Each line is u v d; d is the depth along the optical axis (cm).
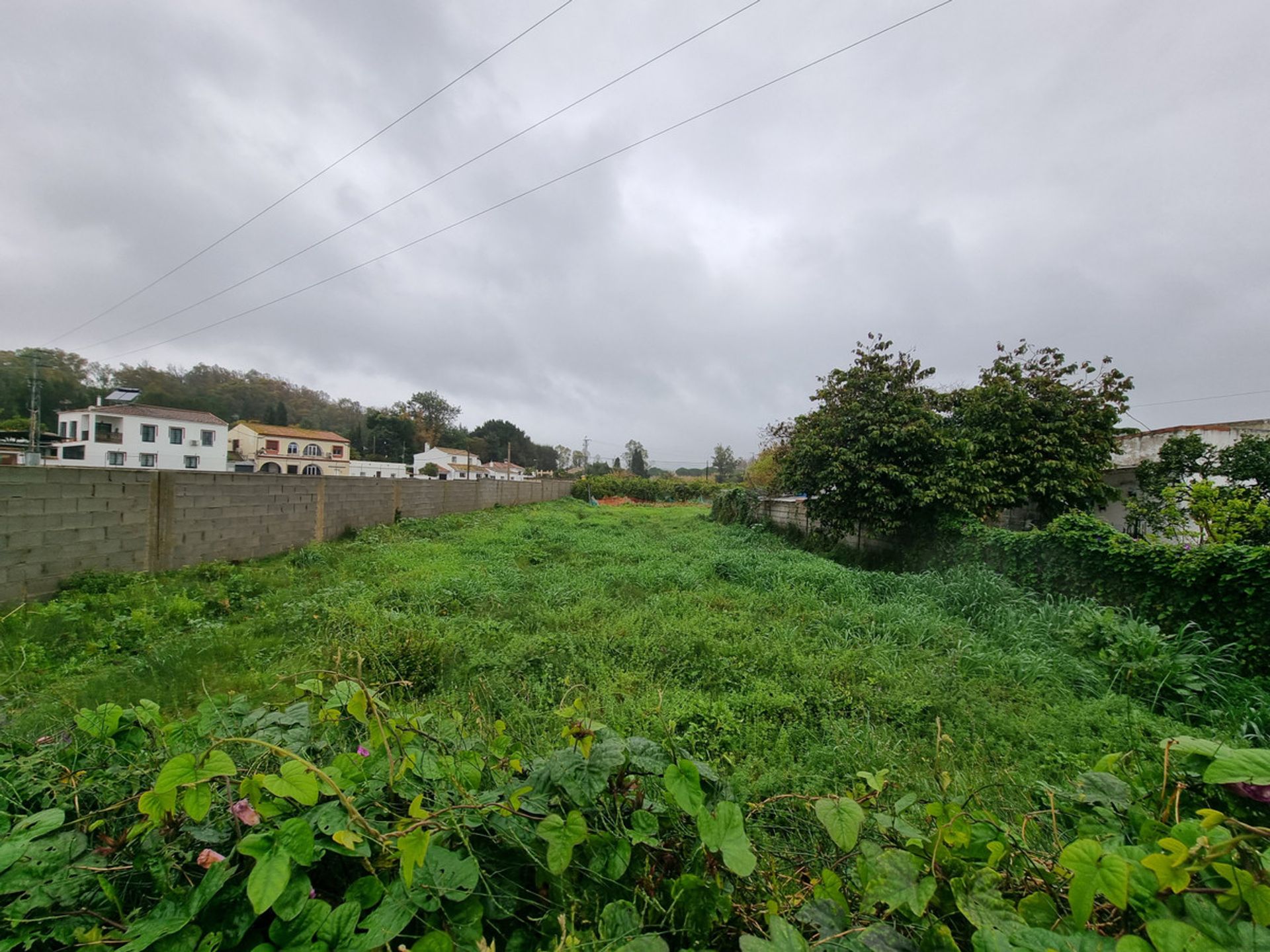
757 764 231
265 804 91
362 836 88
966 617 491
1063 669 358
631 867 100
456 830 96
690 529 1307
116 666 313
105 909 82
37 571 414
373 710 112
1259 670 349
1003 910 83
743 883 101
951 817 104
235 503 621
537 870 97
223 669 315
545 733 229
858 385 862
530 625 430
